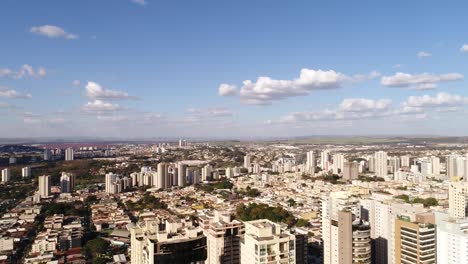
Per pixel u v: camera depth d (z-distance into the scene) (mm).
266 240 176125
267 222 196375
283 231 196000
